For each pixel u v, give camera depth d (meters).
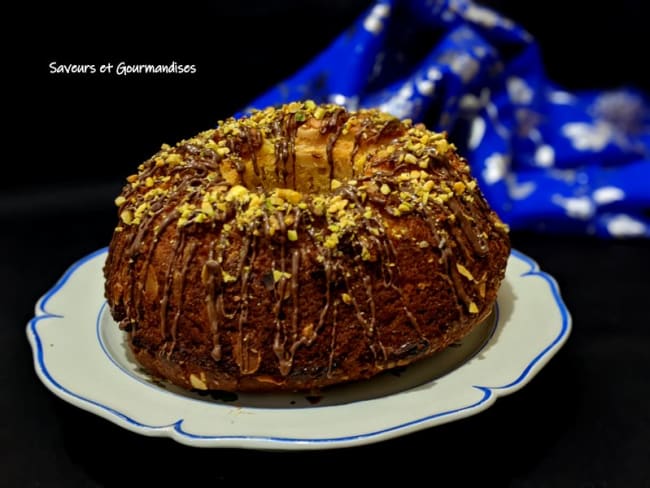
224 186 0.54
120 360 0.58
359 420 0.50
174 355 0.54
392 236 0.53
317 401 0.54
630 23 1.10
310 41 0.97
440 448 0.56
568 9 1.09
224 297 0.52
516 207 0.87
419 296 0.53
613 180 0.88
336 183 0.57
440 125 0.86
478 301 0.56
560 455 0.55
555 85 1.08
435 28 0.92
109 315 0.62
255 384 0.53
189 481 0.53
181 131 0.98
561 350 0.66
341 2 0.96
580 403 0.60
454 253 0.54
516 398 0.60
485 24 0.91
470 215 0.56
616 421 0.58
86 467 0.55
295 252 0.51
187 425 0.50
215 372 0.53
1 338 0.68
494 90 0.91
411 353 0.54
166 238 0.53
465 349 0.58
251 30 0.95
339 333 0.52
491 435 0.57
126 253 0.55
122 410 0.52
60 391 0.53
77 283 0.66
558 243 0.85
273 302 0.51
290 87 0.88
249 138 0.61
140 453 0.56
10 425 0.58
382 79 0.89
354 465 0.54
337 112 0.62
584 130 0.95
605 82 1.12
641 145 0.93
